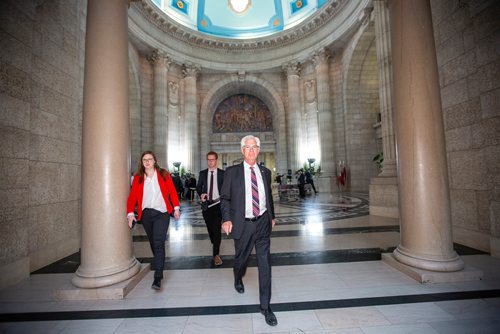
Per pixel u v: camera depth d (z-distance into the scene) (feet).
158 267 9.64
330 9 51.49
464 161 14.17
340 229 19.27
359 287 9.47
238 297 8.98
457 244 14.38
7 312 8.23
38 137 12.59
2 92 10.55
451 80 14.80
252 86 70.13
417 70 10.63
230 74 67.31
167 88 58.85
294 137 61.98
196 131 62.28
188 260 13.20
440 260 9.93
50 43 13.69
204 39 61.57
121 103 10.43
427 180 10.34
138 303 8.66
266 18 66.54
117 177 10.05
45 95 13.20
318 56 57.06
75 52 15.94
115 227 9.87
